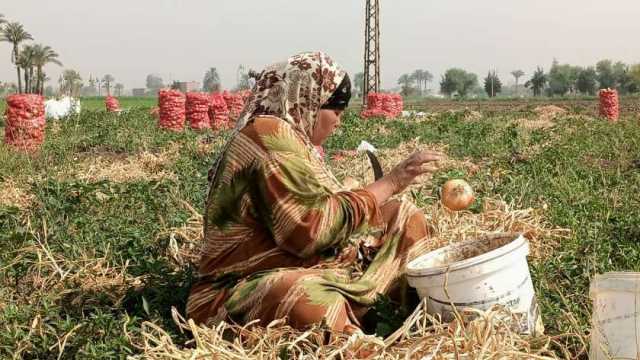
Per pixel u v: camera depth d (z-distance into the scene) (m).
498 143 13.37
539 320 3.52
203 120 18.36
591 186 7.65
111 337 3.64
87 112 26.64
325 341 3.22
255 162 3.38
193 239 5.20
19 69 86.06
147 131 16.80
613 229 5.59
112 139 14.92
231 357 3.00
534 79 132.75
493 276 3.28
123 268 4.55
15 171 10.13
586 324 3.71
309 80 3.49
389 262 3.71
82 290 4.32
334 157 11.08
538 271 4.35
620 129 16.19
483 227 5.11
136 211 6.21
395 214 3.83
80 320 3.87
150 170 10.69
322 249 3.46
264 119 3.45
